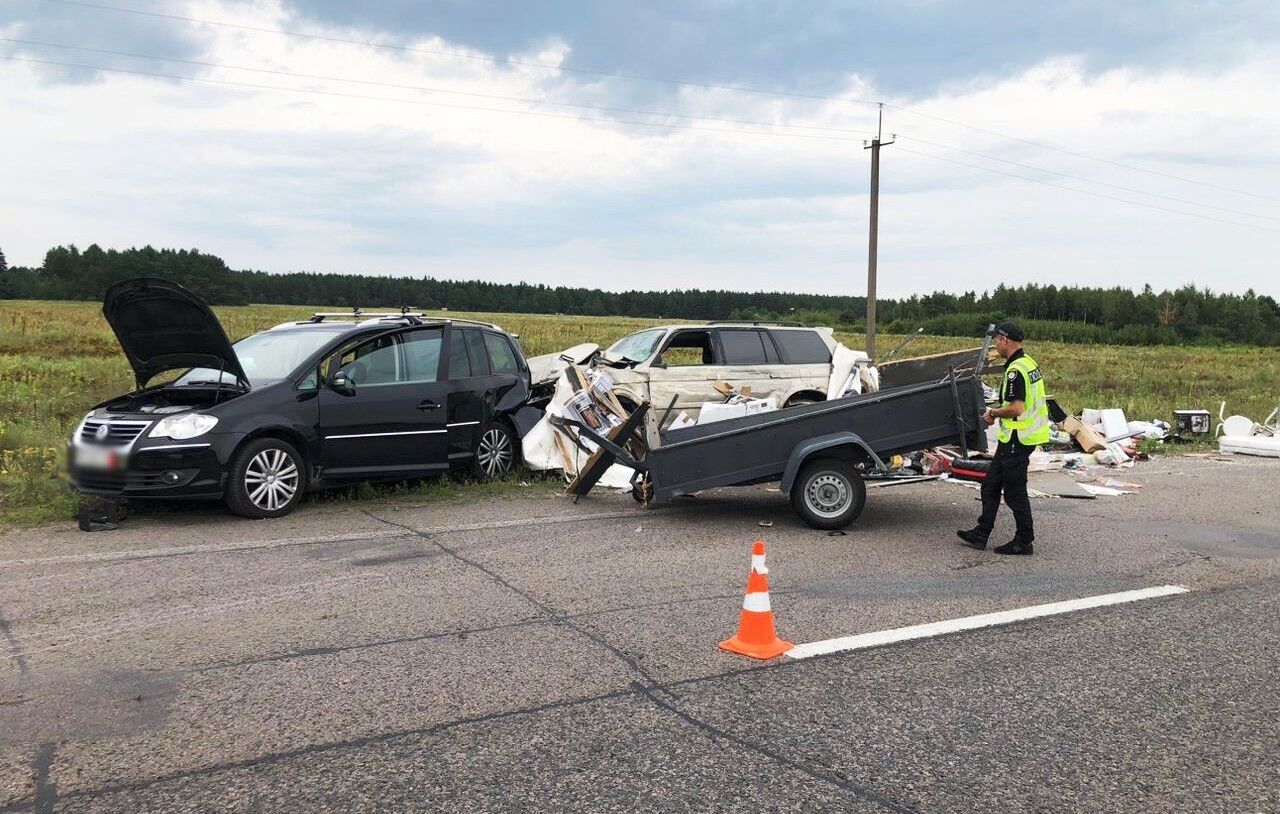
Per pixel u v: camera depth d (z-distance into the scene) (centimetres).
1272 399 2414
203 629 496
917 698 410
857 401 782
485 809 307
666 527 793
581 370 991
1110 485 1065
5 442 1084
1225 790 329
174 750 350
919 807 313
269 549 689
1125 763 349
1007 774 338
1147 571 654
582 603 554
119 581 593
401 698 402
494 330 1084
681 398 1162
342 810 306
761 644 466
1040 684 429
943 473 1096
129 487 750
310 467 848
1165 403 2217
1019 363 696
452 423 954
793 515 852
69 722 375
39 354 2634
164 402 827
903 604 561
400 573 621
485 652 463
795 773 336
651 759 346
